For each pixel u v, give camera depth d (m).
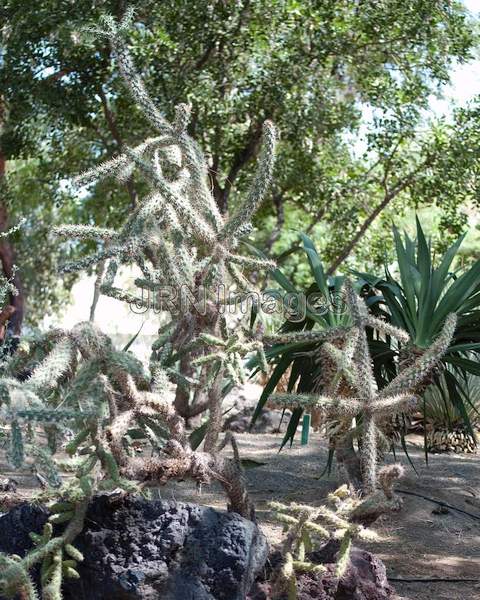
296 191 12.73
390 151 12.70
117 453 2.46
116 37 2.89
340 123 11.52
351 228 14.05
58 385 2.64
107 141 12.08
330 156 13.20
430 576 3.50
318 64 10.80
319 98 10.85
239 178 11.99
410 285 4.43
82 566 2.52
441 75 11.30
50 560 2.35
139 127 10.77
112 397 2.42
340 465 4.59
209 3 9.91
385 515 4.38
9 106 10.86
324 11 10.46
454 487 5.16
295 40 10.52
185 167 2.92
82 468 2.40
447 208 12.42
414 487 4.98
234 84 10.55
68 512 2.40
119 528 2.53
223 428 7.32
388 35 10.98
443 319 4.25
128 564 2.48
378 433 3.04
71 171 12.33
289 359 4.41
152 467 2.53
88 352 2.42
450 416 6.85
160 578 2.48
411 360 4.25
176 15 10.04
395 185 12.59
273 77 10.39
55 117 10.55
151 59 9.76
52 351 2.31
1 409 2.29
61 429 2.56
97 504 2.55
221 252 2.68
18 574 2.21
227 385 3.22
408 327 4.41
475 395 7.02
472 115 11.86
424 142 12.15
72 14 9.53
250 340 2.97
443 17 11.06
